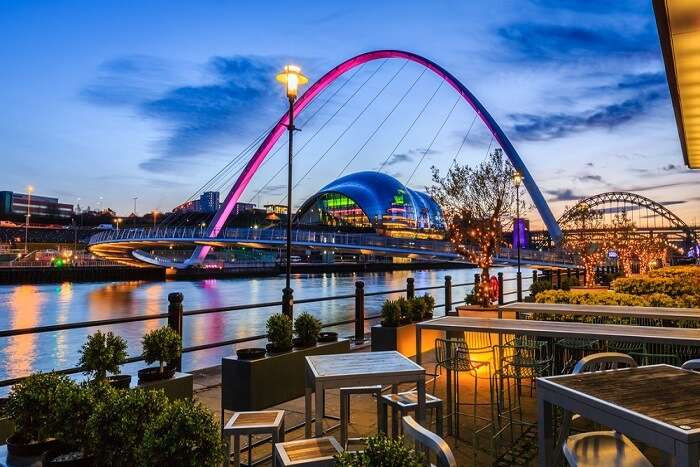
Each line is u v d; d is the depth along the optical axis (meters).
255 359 5.32
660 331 5.01
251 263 127.69
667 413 2.16
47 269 87.50
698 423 2.03
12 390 3.20
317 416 3.64
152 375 4.39
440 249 51.16
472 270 159.38
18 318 43.56
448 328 5.57
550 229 63.16
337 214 163.25
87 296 63.62
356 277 108.06
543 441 2.73
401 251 54.62
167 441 2.63
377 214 152.25
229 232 77.62
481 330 5.38
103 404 2.94
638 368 2.99
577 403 2.48
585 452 2.67
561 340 6.04
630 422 2.17
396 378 3.75
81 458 2.86
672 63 5.48
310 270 126.25
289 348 5.76
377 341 8.35
